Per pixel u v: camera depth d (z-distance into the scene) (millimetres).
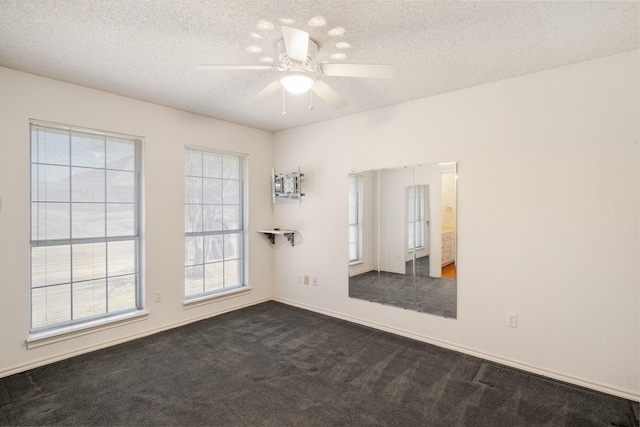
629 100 2285
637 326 2264
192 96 3203
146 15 1889
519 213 2709
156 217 3443
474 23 1970
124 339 3199
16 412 2092
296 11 1852
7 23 1954
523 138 2691
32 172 2742
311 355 2916
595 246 2400
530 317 2662
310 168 4195
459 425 1991
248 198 4352
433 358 2865
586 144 2432
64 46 2238
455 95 3035
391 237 3484
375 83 2873
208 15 1890
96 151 3104
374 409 2146
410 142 3324
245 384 2439
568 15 1886
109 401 2219
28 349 2664
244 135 4285
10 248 2592
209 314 3928
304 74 2094
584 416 2078
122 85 2926
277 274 4609
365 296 3688
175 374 2578
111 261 3213
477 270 2918
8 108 2570
